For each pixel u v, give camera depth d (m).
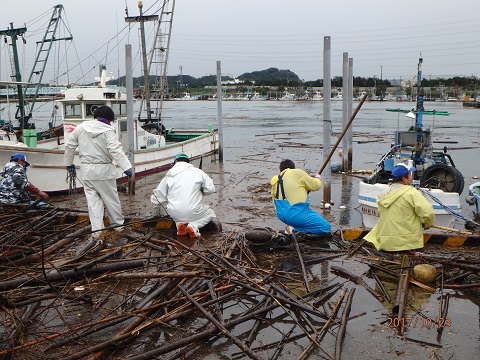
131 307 4.96
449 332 4.56
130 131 11.55
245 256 6.66
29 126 17.08
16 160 8.45
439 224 7.94
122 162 7.45
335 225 8.77
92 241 6.77
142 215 9.12
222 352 4.23
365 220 8.50
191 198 7.70
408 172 6.60
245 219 9.09
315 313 4.77
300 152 21.36
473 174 15.05
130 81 11.44
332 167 14.95
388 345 4.32
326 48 9.70
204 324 4.70
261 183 13.34
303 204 7.27
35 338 4.38
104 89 13.95
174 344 4.10
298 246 6.78
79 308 5.04
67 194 12.05
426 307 5.11
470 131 33.56
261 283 5.51
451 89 112.12
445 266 6.18
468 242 7.22
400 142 11.56
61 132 17.12
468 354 4.17
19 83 12.74
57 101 14.03
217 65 17.39
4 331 4.52
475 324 4.73
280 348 4.29
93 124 7.45
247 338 4.45
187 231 7.64
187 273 5.31
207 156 19.44
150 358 3.97
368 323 4.75
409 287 5.66
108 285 5.61
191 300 4.74
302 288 5.62
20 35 16.69
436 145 24.17
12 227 7.22
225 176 14.70
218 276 5.55
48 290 5.13
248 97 145.25
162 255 6.55
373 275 6.02
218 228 8.12
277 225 8.60
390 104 94.12
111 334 4.47
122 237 7.41
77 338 4.32
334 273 6.13
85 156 7.44
